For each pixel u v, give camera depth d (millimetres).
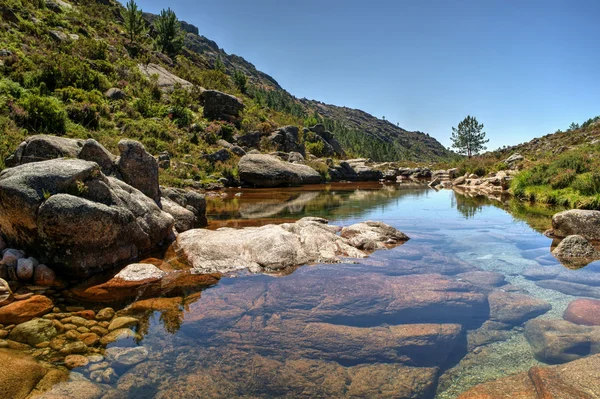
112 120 24984
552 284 6289
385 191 24281
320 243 8258
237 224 11461
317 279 6344
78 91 24984
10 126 16266
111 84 30625
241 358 3873
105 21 51094
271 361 3822
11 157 8820
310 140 46469
